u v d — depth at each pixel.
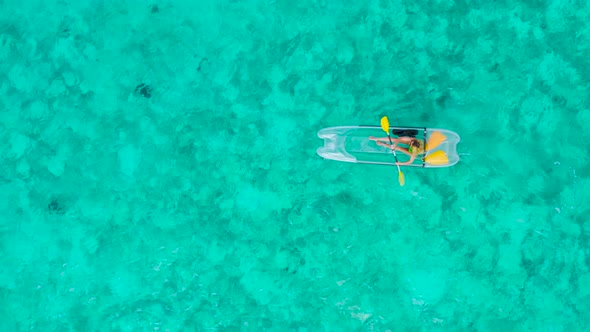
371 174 6.83
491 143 6.64
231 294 7.09
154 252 7.27
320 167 6.94
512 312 6.60
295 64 7.03
